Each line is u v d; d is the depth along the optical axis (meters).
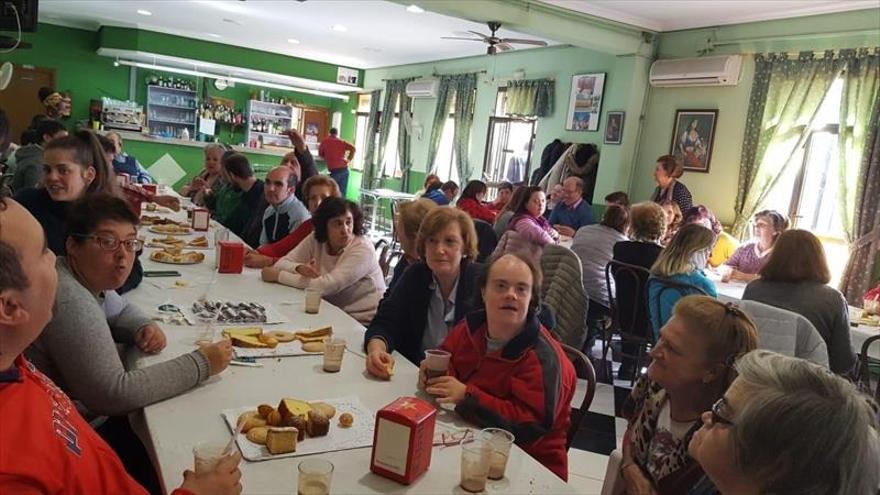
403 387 1.62
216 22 8.30
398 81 10.20
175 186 9.98
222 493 1.01
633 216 3.75
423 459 1.20
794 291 2.61
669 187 5.16
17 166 3.82
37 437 0.79
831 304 2.55
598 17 5.63
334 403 1.47
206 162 5.65
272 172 3.69
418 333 2.05
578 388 3.73
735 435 0.79
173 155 9.88
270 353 1.78
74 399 1.44
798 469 0.73
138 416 1.40
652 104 6.07
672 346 1.35
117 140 5.74
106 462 0.95
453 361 1.64
